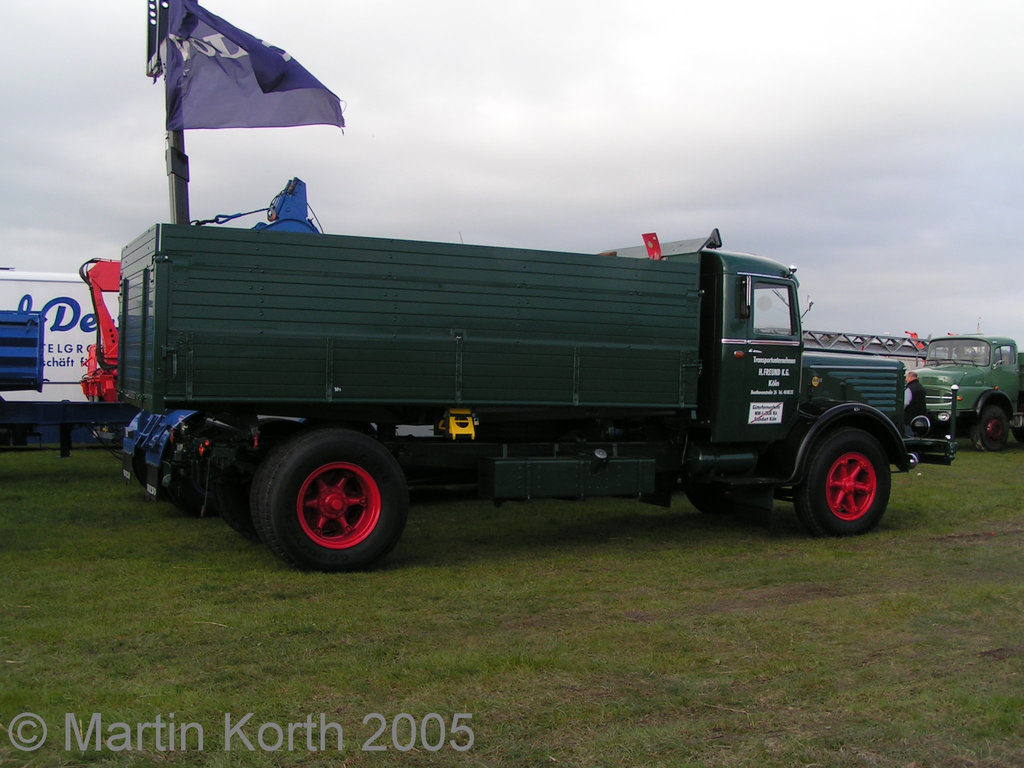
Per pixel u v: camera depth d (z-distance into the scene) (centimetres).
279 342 586
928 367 1847
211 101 892
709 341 767
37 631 462
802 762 320
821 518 794
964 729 351
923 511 948
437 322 634
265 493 599
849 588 598
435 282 633
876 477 826
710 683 400
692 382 739
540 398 671
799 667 424
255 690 386
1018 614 523
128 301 698
